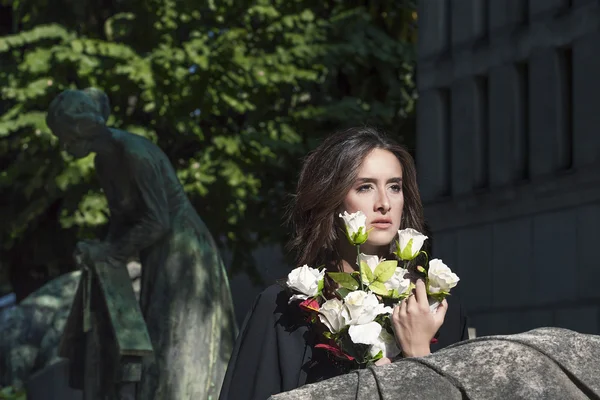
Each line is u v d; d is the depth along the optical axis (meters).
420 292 2.64
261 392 2.80
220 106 15.76
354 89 18.72
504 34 19.80
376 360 2.63
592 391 1.94
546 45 18.62
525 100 19.66
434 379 1.96
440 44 21.69
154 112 15.80
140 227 6.84
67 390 9.91
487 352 1.99
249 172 16.52
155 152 6.94
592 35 17.39
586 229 17.47
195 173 15.38
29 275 17.44
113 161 6.87
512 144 19.67
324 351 2.79
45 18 16.70
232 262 17.02
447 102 21.66
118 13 16.67
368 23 17.94
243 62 15.77
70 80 16.75
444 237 21.47
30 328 13.59
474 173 20.72
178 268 6.93
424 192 21.88
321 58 17.03
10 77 15.73
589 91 17.44
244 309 26.59
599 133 17.22
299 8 17.20
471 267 20.61
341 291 2.71
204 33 16.12
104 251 6.87
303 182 2.93
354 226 2.71
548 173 18.53
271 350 2.83
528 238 19.00
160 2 15.57
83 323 6.90
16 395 12.66
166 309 6.87
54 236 16.98
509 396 1.92
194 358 6.86
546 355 1.98
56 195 15.37
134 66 15.07
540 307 18.61
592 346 2.02
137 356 6.71
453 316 2.96
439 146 21.72
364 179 2.85
